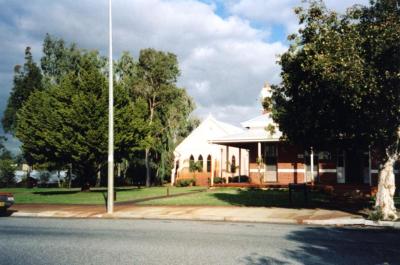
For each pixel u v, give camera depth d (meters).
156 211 19.27
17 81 59.19
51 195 30.16
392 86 14.16
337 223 15.29
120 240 11.53
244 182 39.56
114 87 33.69
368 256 9.19
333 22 15.55
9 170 55.31
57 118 31.20
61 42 51.62
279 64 17.42
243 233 12.77
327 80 14.45
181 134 52.28
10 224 15.68
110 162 19.34
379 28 14.30
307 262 8.59
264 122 36.62
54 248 10.38
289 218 16.16
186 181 44.03
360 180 31.81
